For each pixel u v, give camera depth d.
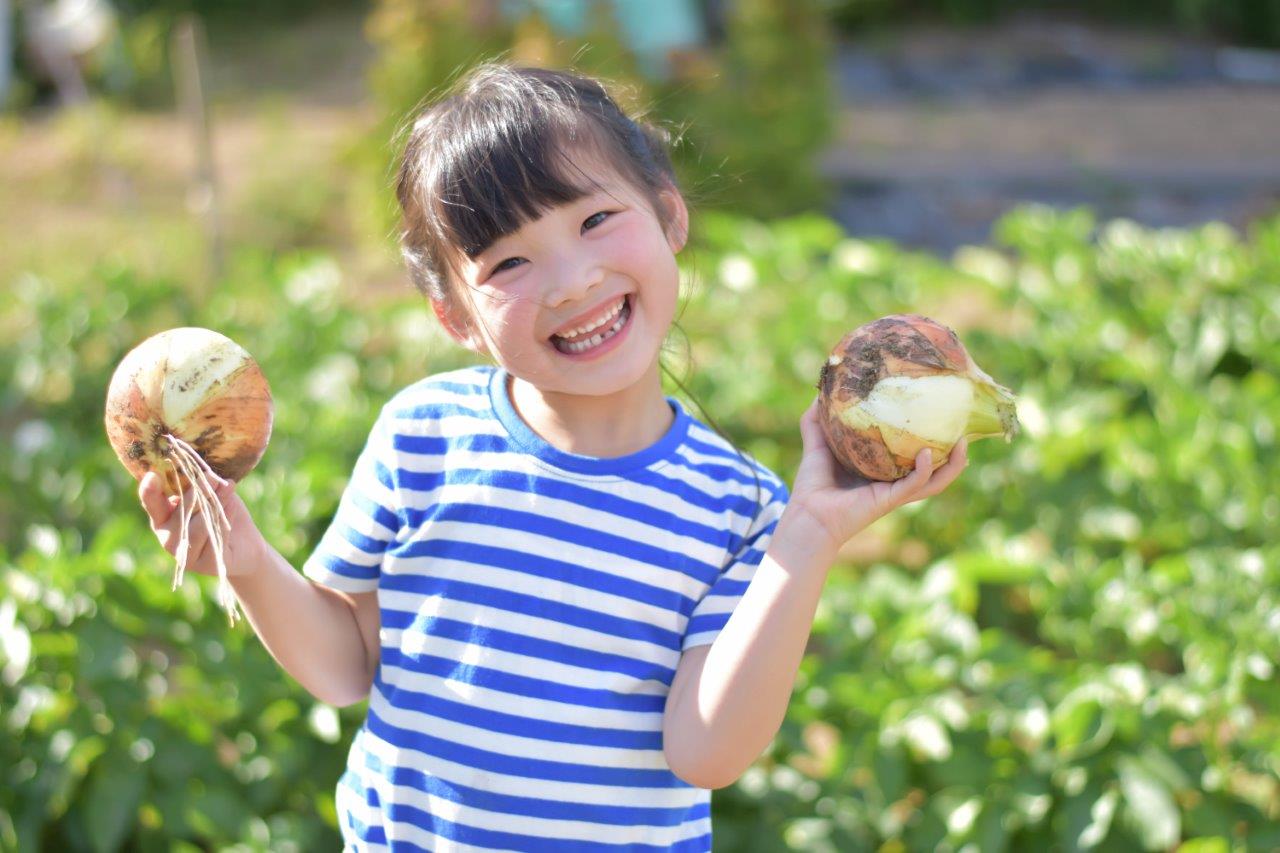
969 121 12.85
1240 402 4.51
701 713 1.62
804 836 2.88
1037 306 5.43
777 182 9.77
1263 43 16.92
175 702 2.97
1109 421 4.71
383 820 1.78
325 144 11.65
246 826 2.85
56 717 2.94
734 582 1.75
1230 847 2.74
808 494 1.62
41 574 3.06
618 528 1.73
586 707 1.70
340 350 5.41
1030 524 4.46
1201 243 5.80
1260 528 4.09
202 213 7.07
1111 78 15.20
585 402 1.79
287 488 3.78
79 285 6.25
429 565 1.78
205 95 7.01
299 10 19.00
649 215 1.72
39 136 12.43
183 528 1.64
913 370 1.58
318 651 1.84
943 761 2.88
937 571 3.46
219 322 5.67
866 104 13.84
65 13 14.07
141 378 1.68
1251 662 3.04
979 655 3.17
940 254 9.10
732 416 5.12
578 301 1.65
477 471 1.78
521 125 1.66
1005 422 1.58
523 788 1.70
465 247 1.66
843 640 3.23
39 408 5.92
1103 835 2.84
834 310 5.55
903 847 2.92
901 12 18.41
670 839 1.76
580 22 9.05
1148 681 3.05
